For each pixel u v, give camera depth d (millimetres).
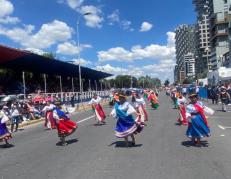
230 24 99500
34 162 10859
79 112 37750
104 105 50219
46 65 49688
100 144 13719
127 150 12086
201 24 164875
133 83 166875
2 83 48938
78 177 8594
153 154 11172
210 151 11422
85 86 82938
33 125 25875
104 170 9211
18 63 44344
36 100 32062
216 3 120250
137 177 8336
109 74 87875
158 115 26672
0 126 14734
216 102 38375
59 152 12422
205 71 128375
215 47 120625
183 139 14195
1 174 9398
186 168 9125
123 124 12758
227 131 16406
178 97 20297
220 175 8344
